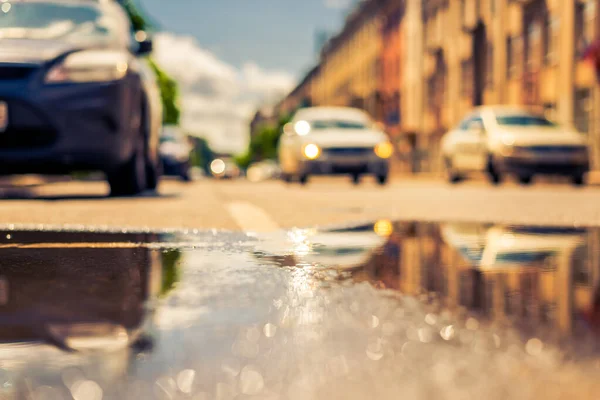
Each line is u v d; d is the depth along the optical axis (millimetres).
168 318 1656
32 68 6746
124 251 3100
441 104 36188
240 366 1218
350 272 2441
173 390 1076
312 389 1081
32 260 2807
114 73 7129
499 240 3652
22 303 1890
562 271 2498
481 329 1505
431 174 38031
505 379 1131
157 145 9805
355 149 15000
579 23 20641
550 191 11797
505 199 8758
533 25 24172
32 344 1400
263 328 1538
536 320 1609
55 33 7637
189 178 22000
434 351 1313
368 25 53688
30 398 1053
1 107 6668
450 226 4559
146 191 9742
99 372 1182
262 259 2807
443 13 35969
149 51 8523
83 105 6840
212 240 3582
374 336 1444
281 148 16875
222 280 2248
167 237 3738
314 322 1594
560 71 21766
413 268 2551
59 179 19000
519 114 16016
